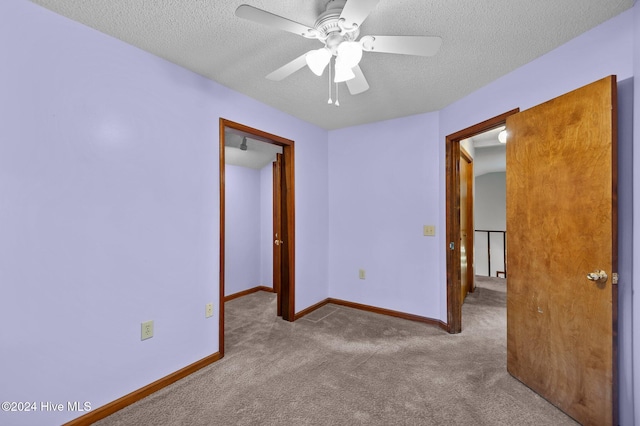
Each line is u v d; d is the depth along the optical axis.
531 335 1.75
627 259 1.40
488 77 2.11
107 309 1.60
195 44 1.71
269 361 2.12
